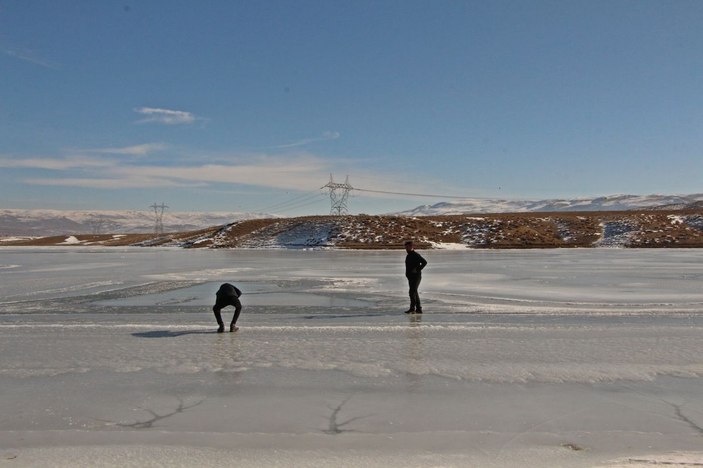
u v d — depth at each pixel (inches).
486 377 354.3
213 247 3218.5
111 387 338.6
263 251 2642.7
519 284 954.7
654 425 270.2
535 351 425.1
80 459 233.9
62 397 319.6
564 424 272.1
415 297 628.7
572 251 2369.6
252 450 242.7
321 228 3309.5
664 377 352.8
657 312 627.5
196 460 232.5
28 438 257.6
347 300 753.6
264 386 338.6
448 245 2861.7
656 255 1974.7
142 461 231.9
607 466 223.6
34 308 696.4
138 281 1056.8
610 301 729.0
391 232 3115.2
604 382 342.3
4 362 400.5
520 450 240.7
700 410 291.7
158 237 4269.2
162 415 288.5
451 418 281.3
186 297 805.2
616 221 3240.7
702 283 956.6
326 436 258.4
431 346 444.1
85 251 2874.0
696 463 225.8
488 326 535.5
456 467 224.1
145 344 458.6
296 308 678.5
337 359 402.6
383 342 460.1
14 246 4170.8
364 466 225.9
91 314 642.8
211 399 314.5
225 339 477.4
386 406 300.4
